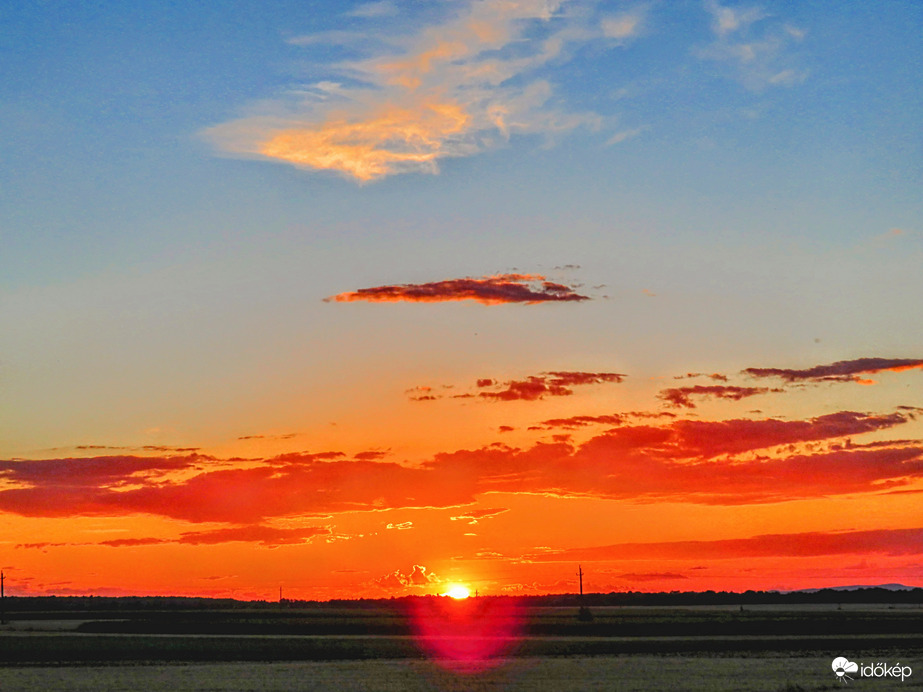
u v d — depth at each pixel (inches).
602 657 3543.3
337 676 2923.2
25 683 2787.9
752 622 5698.8
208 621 6643.7
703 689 2511.1
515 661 3398.1
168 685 2714.1
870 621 5659.5
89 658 3580.2
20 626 6136.8
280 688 2620.6
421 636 4867.1
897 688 2500.0
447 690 2546.8
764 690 2480.3
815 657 3415.4
